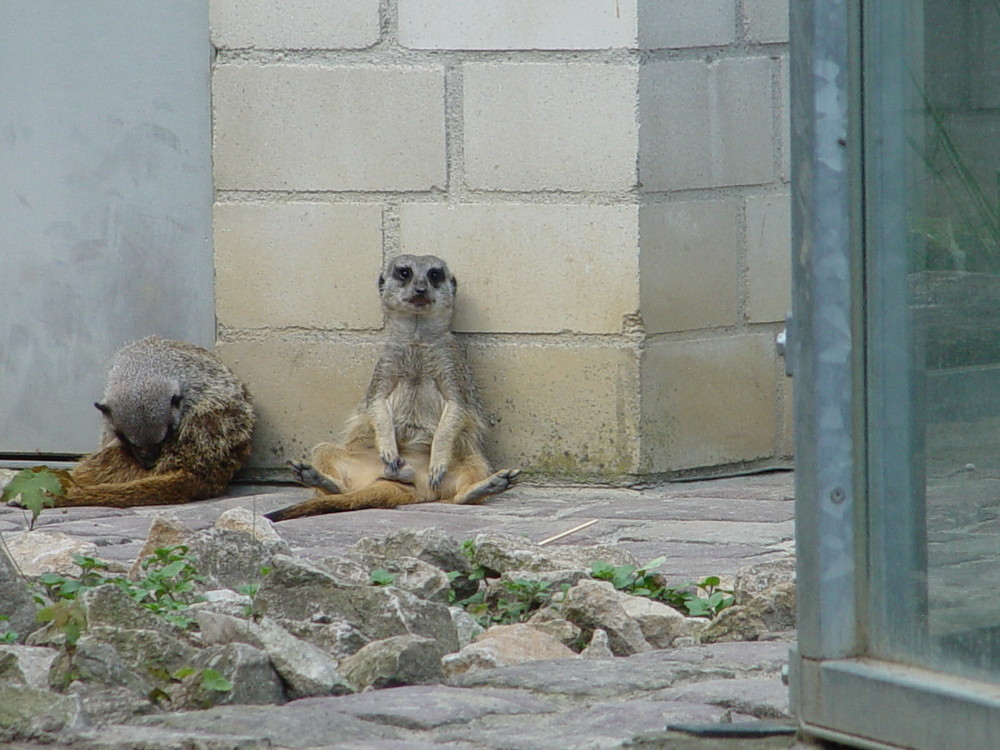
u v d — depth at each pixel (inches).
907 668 188.4
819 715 192.4
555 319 479.5
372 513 455.2
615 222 470.3
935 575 187.3
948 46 187.6
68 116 515.5
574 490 482.6
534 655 256.5
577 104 471.2
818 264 191.6
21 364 527.5
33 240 522.3
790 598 281.3
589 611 276.4
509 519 438.0
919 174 189.5
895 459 190.7
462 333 490.6
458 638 272.2
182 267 514.6
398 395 495.8
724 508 441.7
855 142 191.9
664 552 376.5
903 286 190.2
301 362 501.7
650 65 468.8
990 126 185.3
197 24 503.2
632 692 223.8
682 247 479.8
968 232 185.5
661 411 479.2
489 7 474.9
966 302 184.9
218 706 220.4
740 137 490.9
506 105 477.1
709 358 489.7
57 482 321.7
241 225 498.9
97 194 516.7
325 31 486.9
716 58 484.4
